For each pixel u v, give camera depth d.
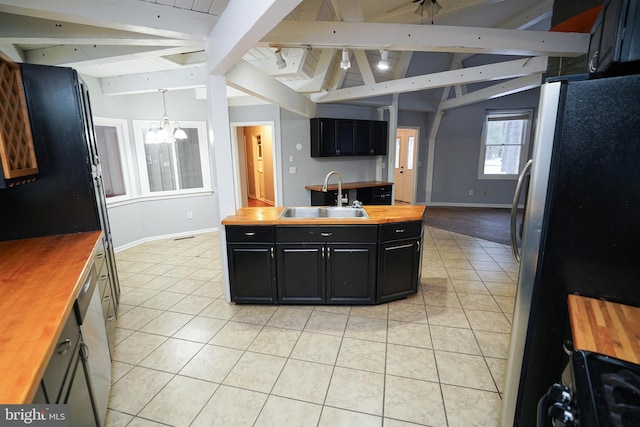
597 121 1.11
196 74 3.80
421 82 4.60
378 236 2.79
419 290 3.29
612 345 0.94
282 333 2.54
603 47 1.19
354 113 6.59
